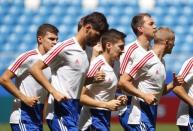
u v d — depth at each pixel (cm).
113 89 1822
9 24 5478
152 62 1805
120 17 5475
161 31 1823
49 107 1738
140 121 1823
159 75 1819
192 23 5459
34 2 5625
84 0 5603
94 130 1791
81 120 1811
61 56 1698
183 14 5522
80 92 1750
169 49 1839
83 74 1731
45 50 1859
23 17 5538
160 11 5544
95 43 1716
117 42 1781
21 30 5434
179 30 5400
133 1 5581
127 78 1794
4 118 4147
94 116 1789
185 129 1964
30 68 1700
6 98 4138
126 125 1917
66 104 1714
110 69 1798
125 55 1966
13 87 1792
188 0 5603
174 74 1838
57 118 1719
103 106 1736
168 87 1883
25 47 5294
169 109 4169
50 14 5559
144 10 5547
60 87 1716
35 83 1828
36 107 1831
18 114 1814
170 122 4172
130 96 1919
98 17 1675
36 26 5478
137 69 1797
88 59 1769
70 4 5606
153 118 1839
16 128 1823
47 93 1847
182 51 5203
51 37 1855
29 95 1830
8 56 5047
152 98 1756
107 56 1797
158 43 1825
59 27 5444
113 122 4172
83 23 1691
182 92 1880
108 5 5575
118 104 1725
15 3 5638
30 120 1819
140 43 1972
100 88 1797
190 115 1945
